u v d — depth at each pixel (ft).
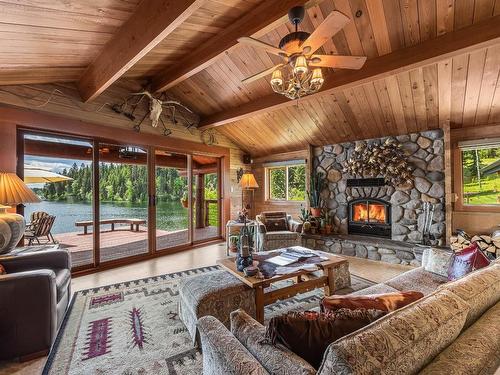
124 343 6.79
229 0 7.61
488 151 13.08
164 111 16.16
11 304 6.13
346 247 15.43
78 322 7.81
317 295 9.77
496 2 7.48
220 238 20.12
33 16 6.35
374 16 8.75
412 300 3.90
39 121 11.22
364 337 2.51
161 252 15.69
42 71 10.09
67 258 8.81
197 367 5.91
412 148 14.49
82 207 13.91
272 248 15.14
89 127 12.82
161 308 8.71
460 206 13.66
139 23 7.53
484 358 2.93
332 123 15.60
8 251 8.13
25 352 6.18
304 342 3.23
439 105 12.10
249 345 3.73
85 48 9.05
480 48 8.14
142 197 16.19
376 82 11.91
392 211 15.15
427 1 7.93
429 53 8.80
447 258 7.98
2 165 10.20
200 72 13.94
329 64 7.27
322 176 18.26
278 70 7.73
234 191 21.39
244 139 20.40
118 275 12.09
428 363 2.81
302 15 6.61
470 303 3.62
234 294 7.26
